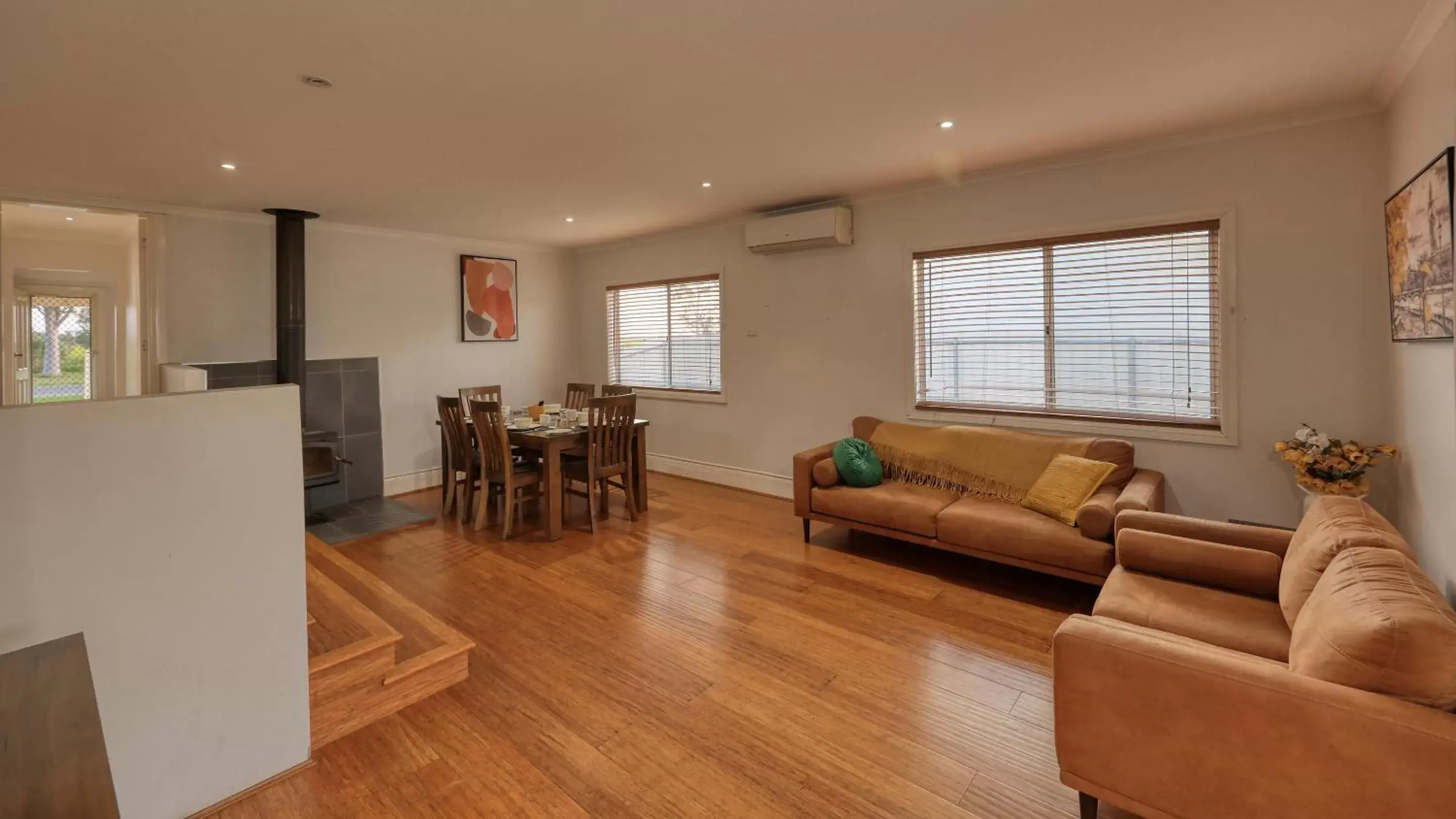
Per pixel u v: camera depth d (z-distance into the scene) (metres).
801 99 2.69
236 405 1.89
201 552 1.83
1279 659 1.85
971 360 4.27
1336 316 3.03
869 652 2.73
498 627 3.00
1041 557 3.15
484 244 6.19
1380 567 1.62
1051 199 3.80
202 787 1.85
